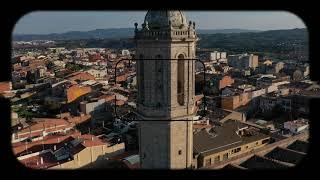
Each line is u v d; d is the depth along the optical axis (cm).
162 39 3369
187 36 3447
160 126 3588
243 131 8681
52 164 6856
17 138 8388
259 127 9306
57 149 7469
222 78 15088
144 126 3728
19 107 12181
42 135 8700
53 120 9725
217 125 8694
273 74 17988
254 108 12950
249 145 7631
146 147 3769
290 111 11644
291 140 5656
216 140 7281
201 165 6838
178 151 3669
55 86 14500
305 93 11338
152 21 3447
